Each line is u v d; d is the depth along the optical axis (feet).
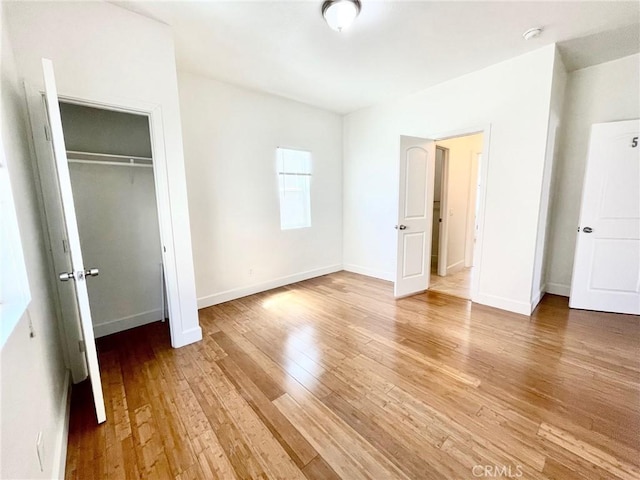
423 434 4.89
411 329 8.83
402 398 5.79
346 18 6.37
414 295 12.01
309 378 6.52
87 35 6.12
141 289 9.66
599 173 9.43
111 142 8.87
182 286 7.98
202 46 8.14
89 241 8.63
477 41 8.09
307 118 13.74
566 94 10.62
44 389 4.19
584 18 7.06
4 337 2.91
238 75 10.15
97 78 6.29
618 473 4.11
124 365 7.14
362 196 15.06
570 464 4.27
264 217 12.54
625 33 7.83
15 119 4.96
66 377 6.17
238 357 7.45
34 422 3.55
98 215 8.73
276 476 4.20
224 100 10.82
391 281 14.19
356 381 6.37
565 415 5.22
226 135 10.99
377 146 13.97
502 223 9.93
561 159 11.02
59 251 6.23
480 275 10.71
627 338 7.98
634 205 9.10
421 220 11.87
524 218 9.41
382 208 14.20
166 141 7.38
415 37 7.81
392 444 4.71
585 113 10.37
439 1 6.32
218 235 11.12
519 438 4.76
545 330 8.52
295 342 8.18
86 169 8.46
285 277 13.67
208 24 7.11
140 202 9.46
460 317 9.63
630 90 9.47
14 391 3.02
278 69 9.69
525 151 9.18
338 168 15.61
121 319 9.29
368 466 4.33
